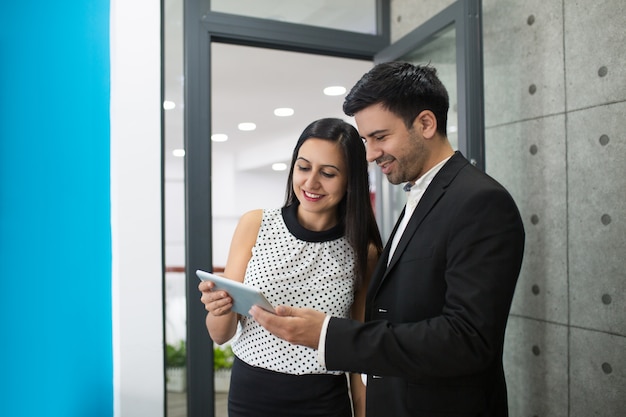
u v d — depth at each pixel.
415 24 2.85
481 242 0.99
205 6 2.64
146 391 1.89
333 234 1.35
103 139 1.84
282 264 1.30
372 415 1.20
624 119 1.80
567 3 2.00
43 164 1.63
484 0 2.42
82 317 1.76
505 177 2.32
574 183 1.99
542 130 2.12
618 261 1.83
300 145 1.32
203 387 2.55
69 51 1.71
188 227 2.54
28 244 1.59
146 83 1.89
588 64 1.92
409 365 0.96
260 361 1.28
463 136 2.15
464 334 0.94
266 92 5.11
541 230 2.14
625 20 1.79
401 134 1.10
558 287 2.07
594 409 1.91
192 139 2.57
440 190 1.10
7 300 1.55
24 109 1.58
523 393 2.24
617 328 1.83
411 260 1.10
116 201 1.86
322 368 1.26
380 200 3.29
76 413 1.71
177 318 2.54
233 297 1.14
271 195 8.89
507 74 2.29
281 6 2.86
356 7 3.04
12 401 1.56
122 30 1.86
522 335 2.24
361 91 1.12
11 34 1.57
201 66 2.62
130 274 1.87
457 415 1.08
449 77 2.43
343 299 1.31
